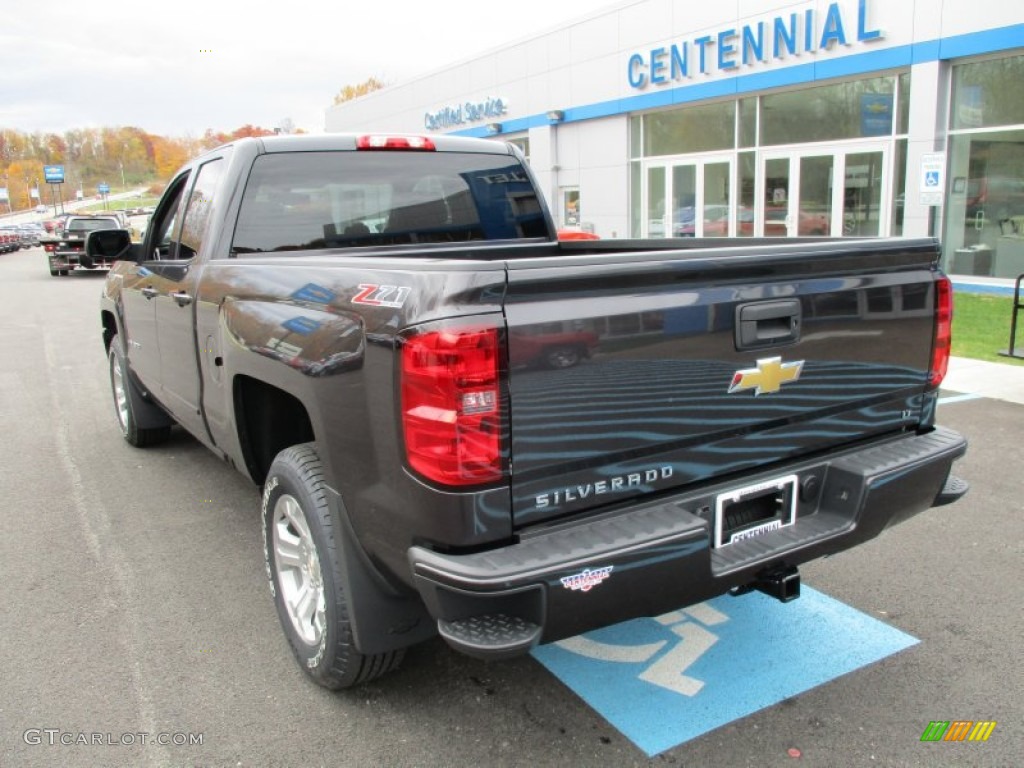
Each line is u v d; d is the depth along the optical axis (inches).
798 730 110.0
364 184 158.2
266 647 133.4
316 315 106.1
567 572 85.9
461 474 84.4
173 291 164.4
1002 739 107.5
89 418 286.0
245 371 127.8
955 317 439.5
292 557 123.6
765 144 648.4
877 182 572.1
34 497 204.1
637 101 737.6
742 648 130.3
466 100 978.7
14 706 118.0
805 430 110.3
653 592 92.5
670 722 112.3
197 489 208.7
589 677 123.6
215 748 108.4
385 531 95.7
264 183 149.2
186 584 156.0
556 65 825.5
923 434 125.1
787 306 104.7
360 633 106.8
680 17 678.5
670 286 95.7
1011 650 127.9
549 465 89.4
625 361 92.4
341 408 99.2
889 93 555.2
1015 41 473.1
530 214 179.6
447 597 87.2
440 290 85.0
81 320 584.4
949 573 153.7
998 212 518.0
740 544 104.7
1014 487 195.0
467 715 114.7
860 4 546.3
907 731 109.3
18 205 5580.7
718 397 100.6
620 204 786.8
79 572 161.6
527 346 86.1
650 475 97.2
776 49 605.3
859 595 146.3
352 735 110.7
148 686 122.6
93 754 107.3
